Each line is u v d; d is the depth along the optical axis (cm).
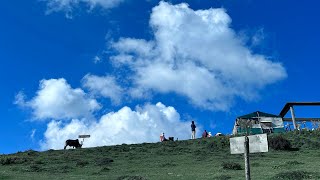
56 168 3753
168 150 5128
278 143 4709
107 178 2786
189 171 3159
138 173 3158
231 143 967
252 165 3434
